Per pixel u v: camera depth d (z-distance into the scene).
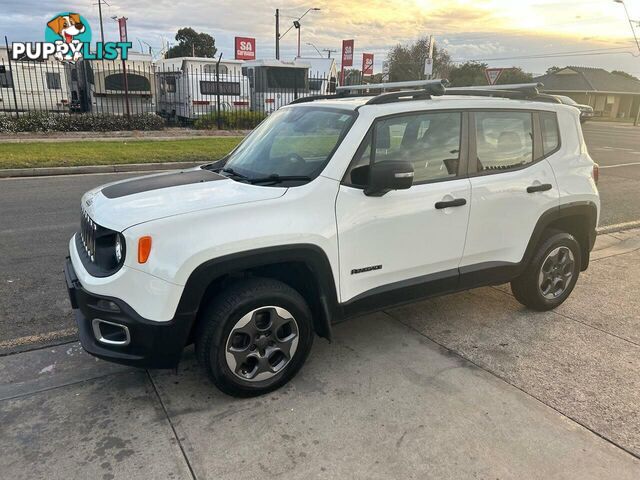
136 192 3.26
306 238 3.08
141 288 2.79
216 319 2.96
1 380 3.33
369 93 4.96
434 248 3.68
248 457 2.68
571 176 4.34
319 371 3.51
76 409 3.05
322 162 3.31
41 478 2.51
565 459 2.71
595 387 3.38
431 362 3.66
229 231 2.89
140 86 20.92
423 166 3.62
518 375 3.51
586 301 4.80
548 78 57.44
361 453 2.73
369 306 3.51
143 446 2.75
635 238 7.00
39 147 13.91
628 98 57.59
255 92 22.33
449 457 2.71
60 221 7.15
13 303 4.46
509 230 4.04
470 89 4.28
